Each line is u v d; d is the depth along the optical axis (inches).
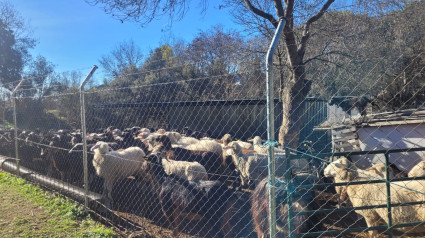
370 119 303.1
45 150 360.8
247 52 310.8
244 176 287.9
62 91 481.4
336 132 332.5
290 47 251.6
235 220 190.5
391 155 291.9
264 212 160.6
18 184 311.1
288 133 221.3
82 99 229.6
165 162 283.4
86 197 232.1
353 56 308.3
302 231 160.1
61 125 507.2
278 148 243.9
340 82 266.5
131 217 238.7
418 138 275.9
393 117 283.1
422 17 346.9
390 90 231.5
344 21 357.1
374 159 303.0
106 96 574.2
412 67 188.4
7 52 1122.0
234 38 407.5
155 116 597.9
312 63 350.9
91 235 193.3
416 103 286.2
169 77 585.6
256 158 281.3
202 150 335.0
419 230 160.7
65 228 204.5
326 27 353.4
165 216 221.1
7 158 381.4
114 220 224.8
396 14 356.2
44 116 488.4
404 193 161.8
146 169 258.5
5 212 232.2
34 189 291.1
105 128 593.3
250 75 203.3
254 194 171.0
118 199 279.7
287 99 225.1
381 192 169.0
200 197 198.5
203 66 281.3
